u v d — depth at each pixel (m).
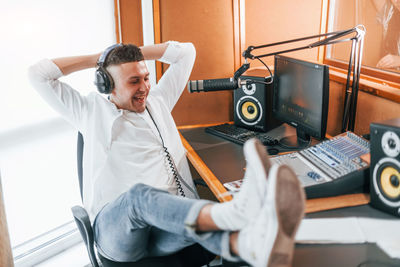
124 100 1.52
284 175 0.88
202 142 1.89
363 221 1.14
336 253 1.01
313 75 1.59
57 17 1.97
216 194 1.38
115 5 2.10
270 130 2.00
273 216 0.86
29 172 2.09
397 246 1.02
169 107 1.78
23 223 2.12
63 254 2.20
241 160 1.65
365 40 1.91
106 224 1.37
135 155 1.53
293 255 1.01
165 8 2.07
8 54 1.88
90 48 2.12
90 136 1.52
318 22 2.18
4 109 1.93
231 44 2.18
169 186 1.60
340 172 1.31
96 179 1.49
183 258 1.41
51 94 1.53
